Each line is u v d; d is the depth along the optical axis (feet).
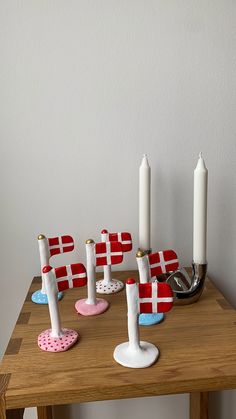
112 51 2.85
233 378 1.74
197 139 2.99
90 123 2.92
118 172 2.98
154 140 2.97
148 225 2.70
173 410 3.34
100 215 3.03
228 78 2.95
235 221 3.12
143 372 1.78
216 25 2.89
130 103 2.91
